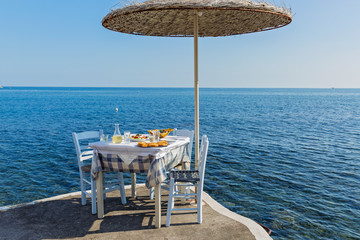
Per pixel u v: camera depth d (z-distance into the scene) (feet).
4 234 10.71
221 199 23.32
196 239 10.38
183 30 17.70
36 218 12.23
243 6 10.36
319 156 39.73
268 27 15.40
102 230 11.10
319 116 101.60
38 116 91.20
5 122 75.00
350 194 25.16
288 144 48.55
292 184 27.50
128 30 16.53
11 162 34.50
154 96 292.40
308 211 21.43
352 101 223.92
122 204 13.91
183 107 139.74
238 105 159.63
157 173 11.05
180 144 12.97
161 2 10.33
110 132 60.03
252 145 47.03
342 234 18.10
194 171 12.59
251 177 29.40
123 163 11.61
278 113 111.65
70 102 176.76
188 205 13.83
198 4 10.13
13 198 23.32
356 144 49.39
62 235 10.67
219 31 17.67
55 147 43.57
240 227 11.36
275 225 19.06
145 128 67.00
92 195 12.62
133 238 10.44
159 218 11.31
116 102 180.55
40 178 28.63
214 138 53.57
